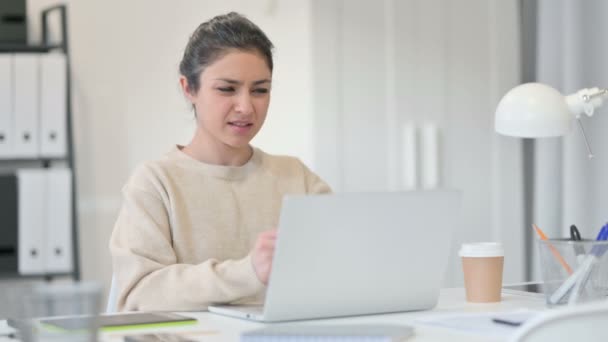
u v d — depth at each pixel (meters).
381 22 3.64
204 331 1.43
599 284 1.61
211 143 2.13
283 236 1.49
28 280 3.68
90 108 3.76
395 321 1.53
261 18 3.72
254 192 2.16
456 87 3.80
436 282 1.70
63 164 3.74
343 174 3.58
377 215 1.57
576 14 3.57
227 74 2.01
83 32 3.75
